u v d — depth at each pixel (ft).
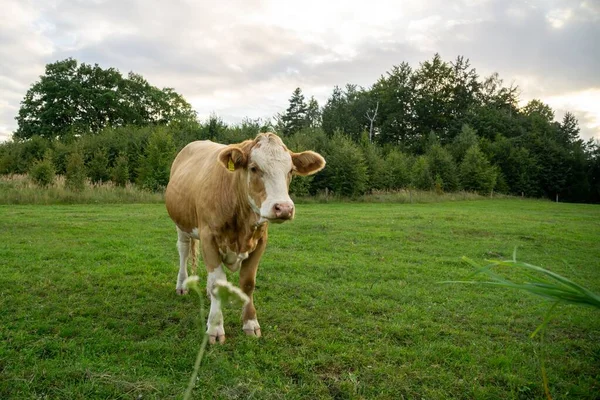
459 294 22.56
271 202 14.19
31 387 11.86
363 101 204.85
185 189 19.01
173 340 15.25
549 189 163.73
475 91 214.90
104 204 63.87
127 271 24.08
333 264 28.04
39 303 18.48
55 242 31.68
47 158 74.69
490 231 45.42
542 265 31.07
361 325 17.61
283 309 19.16
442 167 122.62
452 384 13.16
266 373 13.24
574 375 14.19
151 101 176.76
